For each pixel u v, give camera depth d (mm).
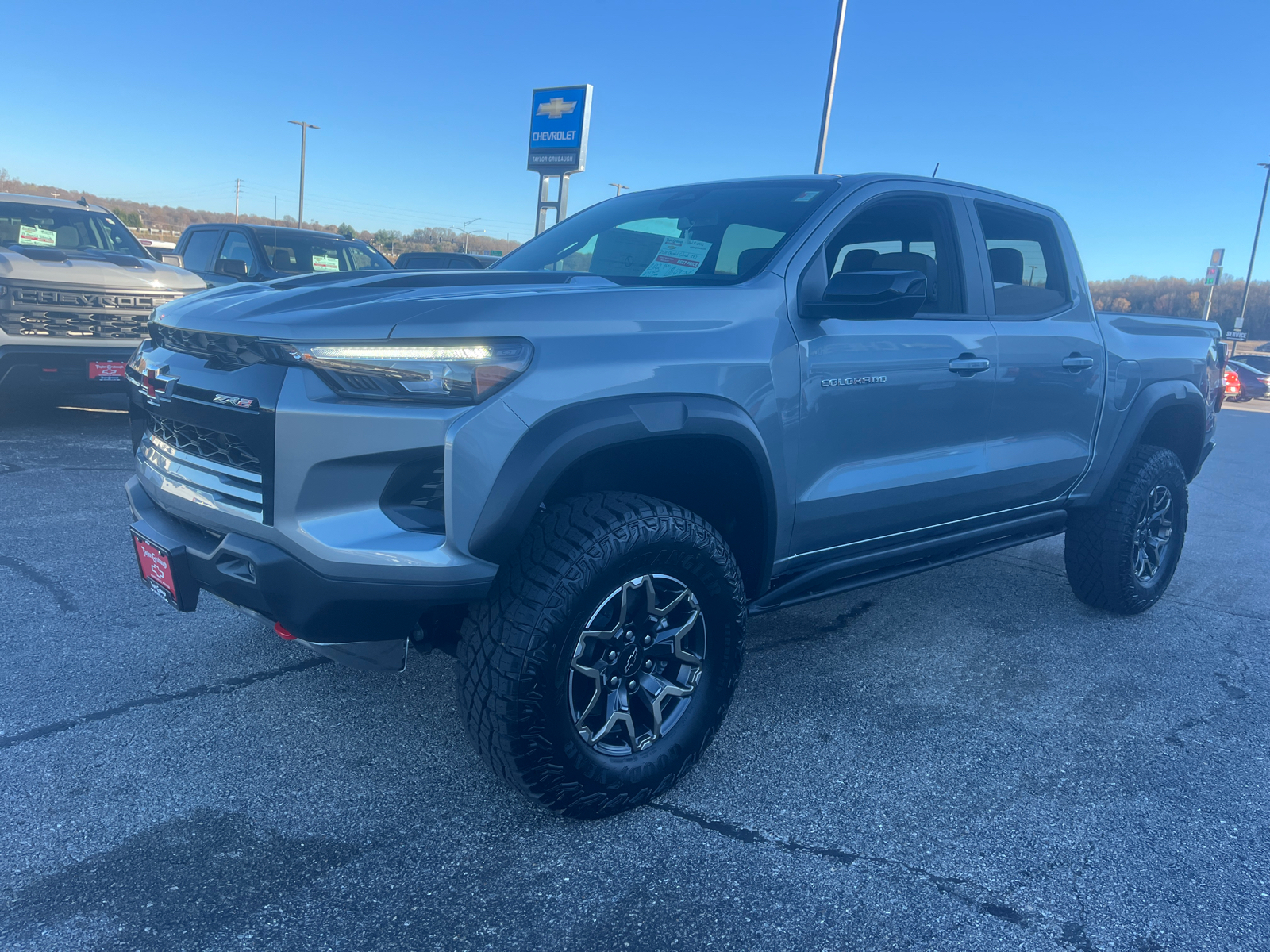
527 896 1966
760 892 2023
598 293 2248
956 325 3082
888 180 3016
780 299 2562
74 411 7684
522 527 1991
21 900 1858
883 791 2484
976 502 3242
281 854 2061
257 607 2107
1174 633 3967
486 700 2035
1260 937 1954
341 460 1956
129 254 7637
